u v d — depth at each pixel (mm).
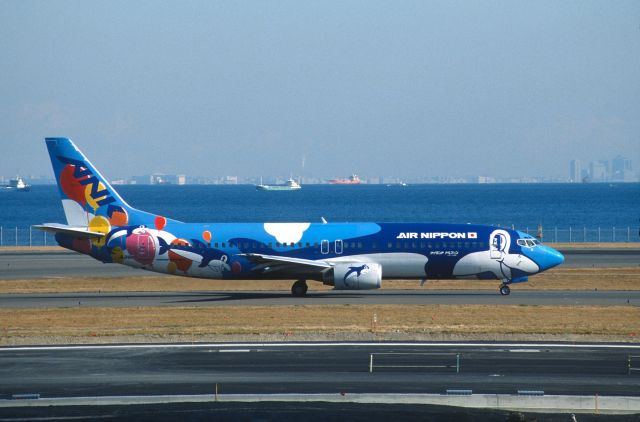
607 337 130000
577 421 88750
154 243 184250
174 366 112188
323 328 137250
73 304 170125
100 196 185500
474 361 114312
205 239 185250
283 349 122812
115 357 117875
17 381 104250
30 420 88375
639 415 91250
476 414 90750
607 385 101438
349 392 98312
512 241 183750
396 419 89000
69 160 185000
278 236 185750
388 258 183750
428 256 183125
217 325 141750
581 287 196250
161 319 148750
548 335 131000
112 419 88875
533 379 104375
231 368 110812
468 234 184500
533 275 195625
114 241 184125
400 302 169875
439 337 130500
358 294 185875
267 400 95938
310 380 104312
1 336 131250
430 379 104562
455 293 186250
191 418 89375
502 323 142125
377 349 122375
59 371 109500
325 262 182375
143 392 98562
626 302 169125
